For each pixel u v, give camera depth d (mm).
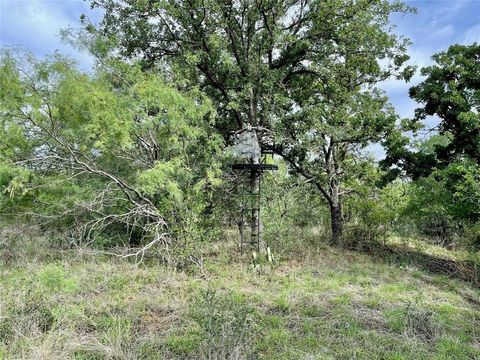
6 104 8219
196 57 11320
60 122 8867
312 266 9789
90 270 7926
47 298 5898
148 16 12492
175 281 7711
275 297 7121
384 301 7293
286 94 12930
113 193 9508
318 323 5961
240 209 11117
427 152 14977
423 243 14438
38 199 9023
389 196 14148
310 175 13484
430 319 6035
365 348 5203
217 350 4602
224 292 7223
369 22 12258
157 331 5559
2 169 8109
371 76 13836
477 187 9742
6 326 5145
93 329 5520
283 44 12133
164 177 8617
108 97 8594
